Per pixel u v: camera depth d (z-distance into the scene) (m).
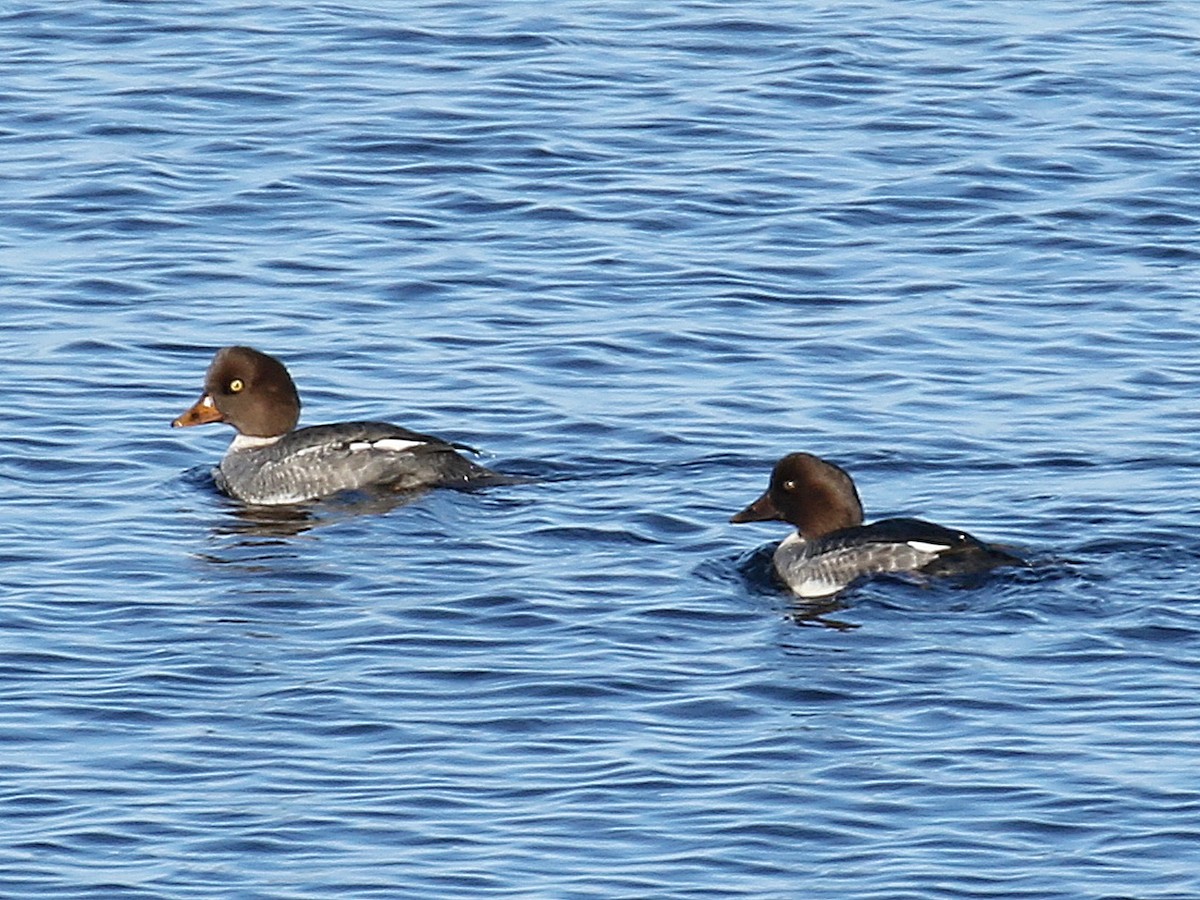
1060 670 16.30
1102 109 28.83
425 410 21.47
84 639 16.86
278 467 19.86
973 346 22.78
